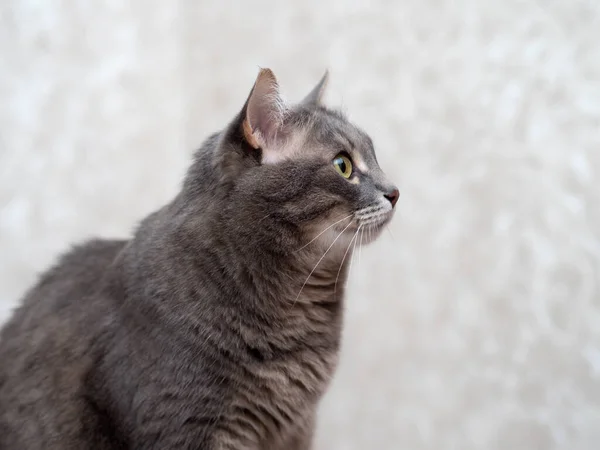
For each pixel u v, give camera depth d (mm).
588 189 1335
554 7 1359
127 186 1789
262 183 1031
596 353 1336
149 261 1035
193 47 1924
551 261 1387
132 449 972
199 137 1926
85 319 1074
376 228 1116
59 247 1642
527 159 1411
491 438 1481
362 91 1627
